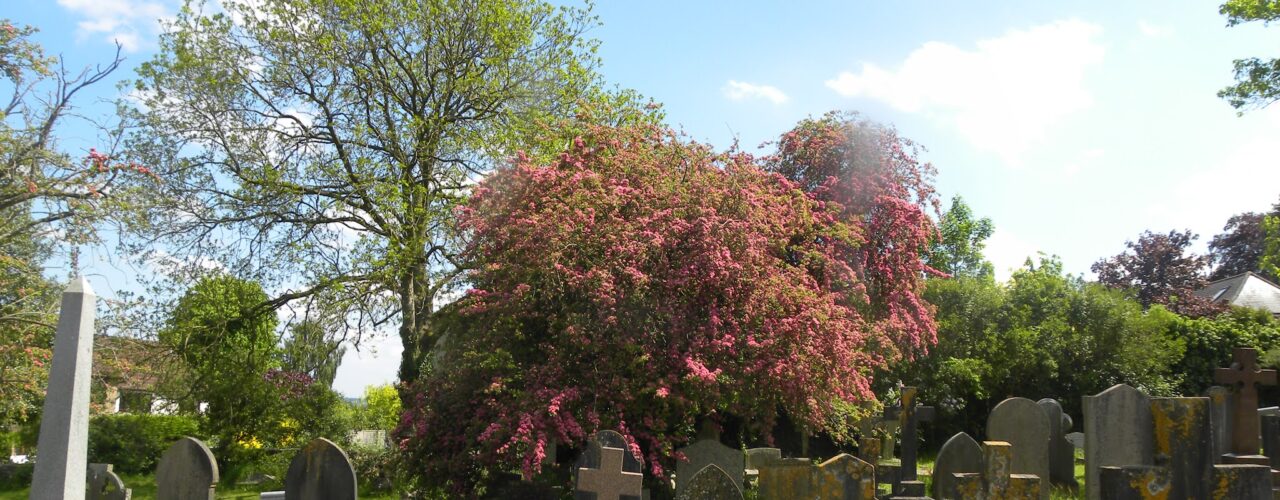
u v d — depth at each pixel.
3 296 14.68
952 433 23.81
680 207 11.82
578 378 10.95
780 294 11.55
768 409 11.64
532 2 19.39
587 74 19.50
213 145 17.89
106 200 13.73
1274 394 24.20
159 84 17.41
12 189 13.41
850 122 17.08
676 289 11.20
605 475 7.39
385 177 17.88
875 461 11.30
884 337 14.18
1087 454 7.75
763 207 12.38
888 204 16.17
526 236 11.28
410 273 17.48
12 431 22.17
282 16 17.98
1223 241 45.38
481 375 11.20
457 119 18.91
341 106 18.59
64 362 7.12
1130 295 32.22
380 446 19.77
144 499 16.62
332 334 17.95
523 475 9.71
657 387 10.60
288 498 7.63
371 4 17.95
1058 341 23.95
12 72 13.90
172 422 22.70
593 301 10.78
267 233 18.02
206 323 18.53
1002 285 28.50
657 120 17.22
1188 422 6.81
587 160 12.81
